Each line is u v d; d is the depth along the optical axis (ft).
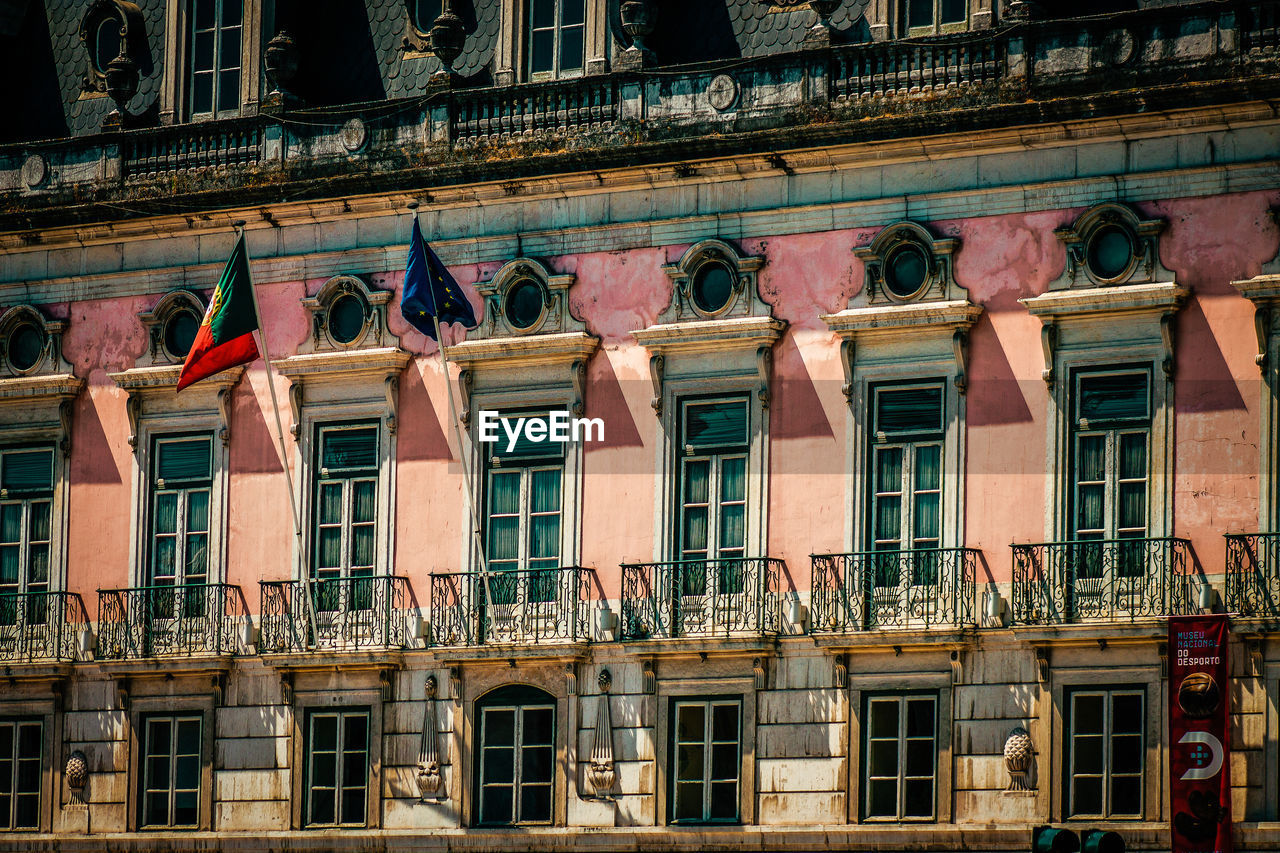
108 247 221.66
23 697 218.59
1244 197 180.55
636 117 200.23
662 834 193.36
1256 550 177.88
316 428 211.61
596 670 197.98
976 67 188.65
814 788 189.78
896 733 188.03
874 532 191.11
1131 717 180.24
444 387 207.10
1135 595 181.06
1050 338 185.57
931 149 190.80
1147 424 182.60
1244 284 178.70
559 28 208.95
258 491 213.05
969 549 186.39
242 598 212.23
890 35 195.42
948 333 189.16
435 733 202.90
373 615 206.18
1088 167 185.78
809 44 194.90
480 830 199.72
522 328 204.13
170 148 219.20
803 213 195.52
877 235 191.83
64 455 220.43
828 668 190.49
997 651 184.96
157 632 214.28
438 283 200.13
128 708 214.07
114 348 220.23
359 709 206.49
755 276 196.65
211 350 203.51
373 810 204.13
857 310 191.93
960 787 185.06
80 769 214.69
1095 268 184.75
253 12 219.41
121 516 217.97
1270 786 175.01
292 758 207.62
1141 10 183.32
